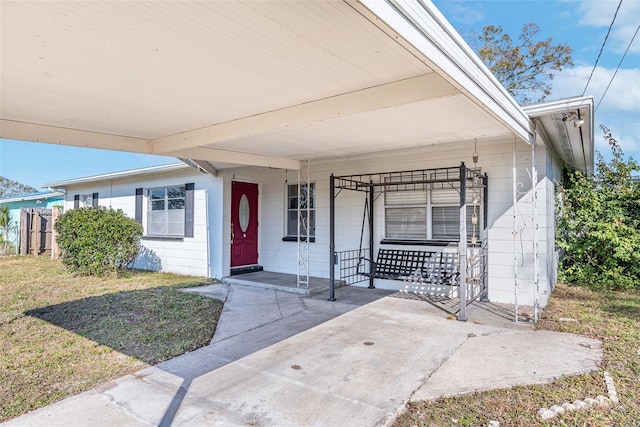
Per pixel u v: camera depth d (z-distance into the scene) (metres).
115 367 3.62
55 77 2.65
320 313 5.50
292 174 8.77
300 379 3.29
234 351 4.01
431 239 6.73
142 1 1.68
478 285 6.12
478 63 2.80
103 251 8.96
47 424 2.63
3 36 2.01
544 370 3.38
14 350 4.08
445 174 6.53
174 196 9.86
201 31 2.01
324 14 1.84
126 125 4.17
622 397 2.90
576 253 7.77
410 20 1.95
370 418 2.65
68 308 5.86
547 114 4.58
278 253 9.03
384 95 2.99
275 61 2.46
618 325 4.73
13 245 15.90
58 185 13.48
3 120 3.81
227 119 3.97
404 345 4.08
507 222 5.92
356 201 7.56
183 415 2.72
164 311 5.66
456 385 3.12
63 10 1.74
